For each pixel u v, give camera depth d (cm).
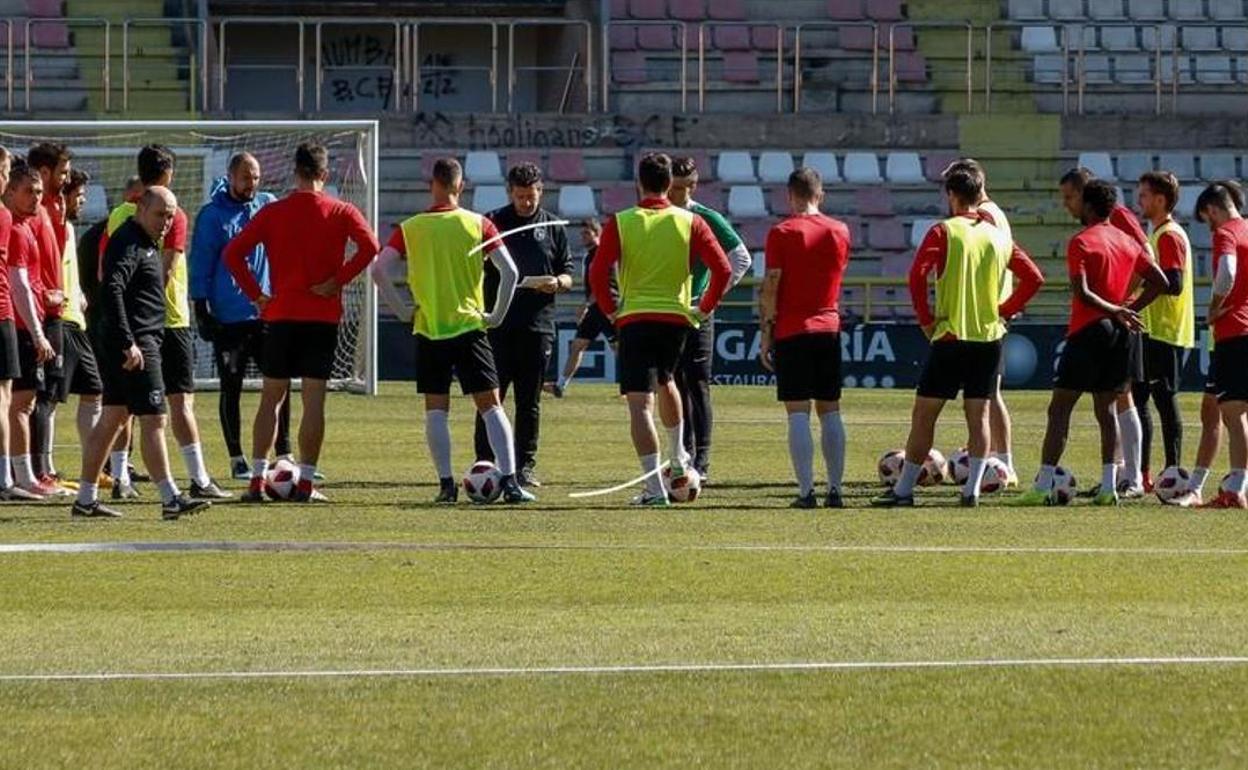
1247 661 1589
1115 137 6919
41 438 2881
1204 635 1708
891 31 6881
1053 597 1931
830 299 2705
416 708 1432
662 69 7150
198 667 1573
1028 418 4762
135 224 2511
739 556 2214
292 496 2766
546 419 4462
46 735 1352
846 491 2988
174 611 1845
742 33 7250
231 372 3125
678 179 2867
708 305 2703
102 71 6944
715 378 5950
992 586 2000
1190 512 2683
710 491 2983
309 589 1973
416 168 6662
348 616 1817
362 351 5156
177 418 2798
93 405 2880
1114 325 2725
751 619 1798
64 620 1794
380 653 1631
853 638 1697
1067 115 6944
